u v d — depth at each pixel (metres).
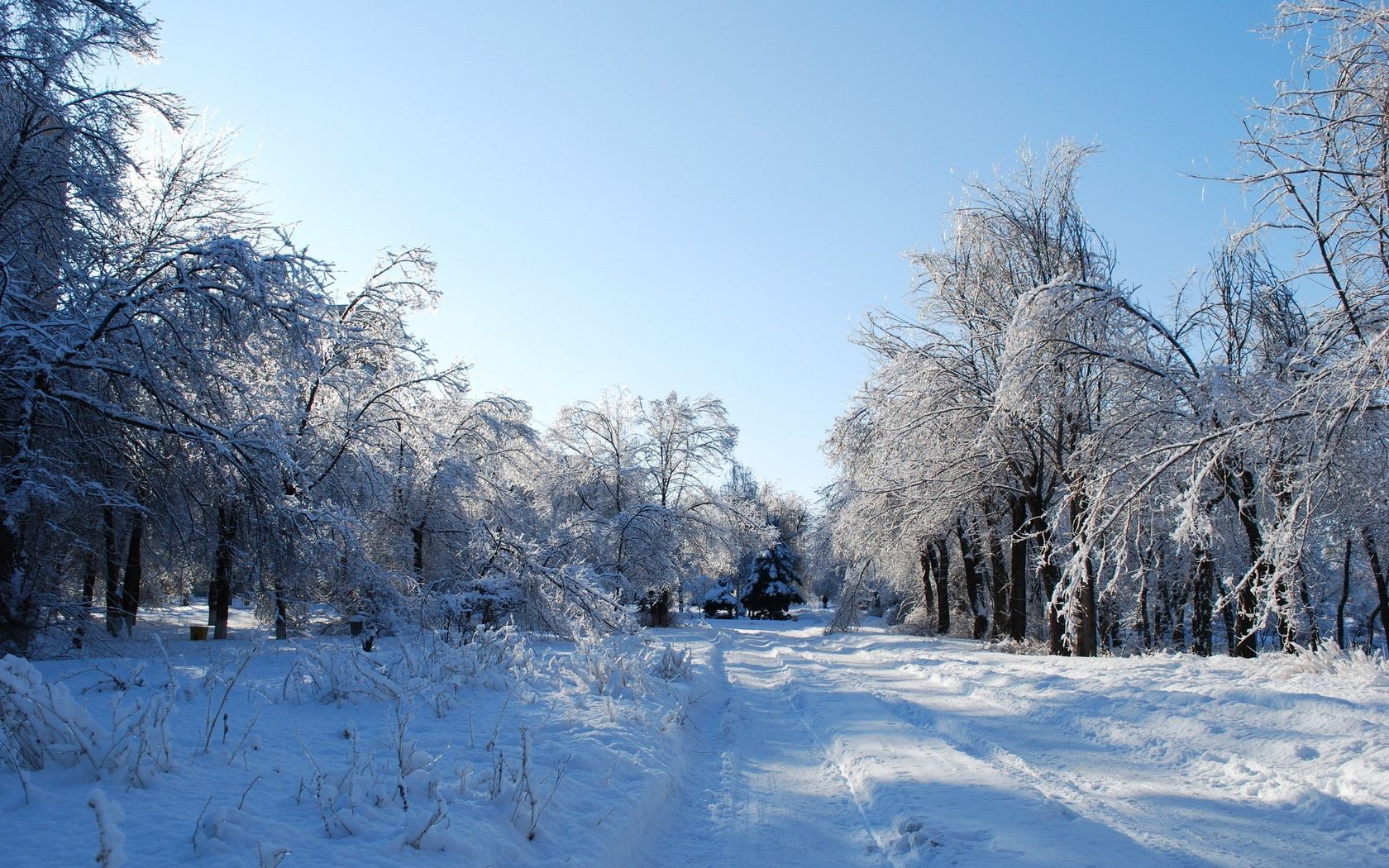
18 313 13.46
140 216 18.80
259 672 10.80
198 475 15.80
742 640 33.97
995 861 5.34
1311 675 11.38
